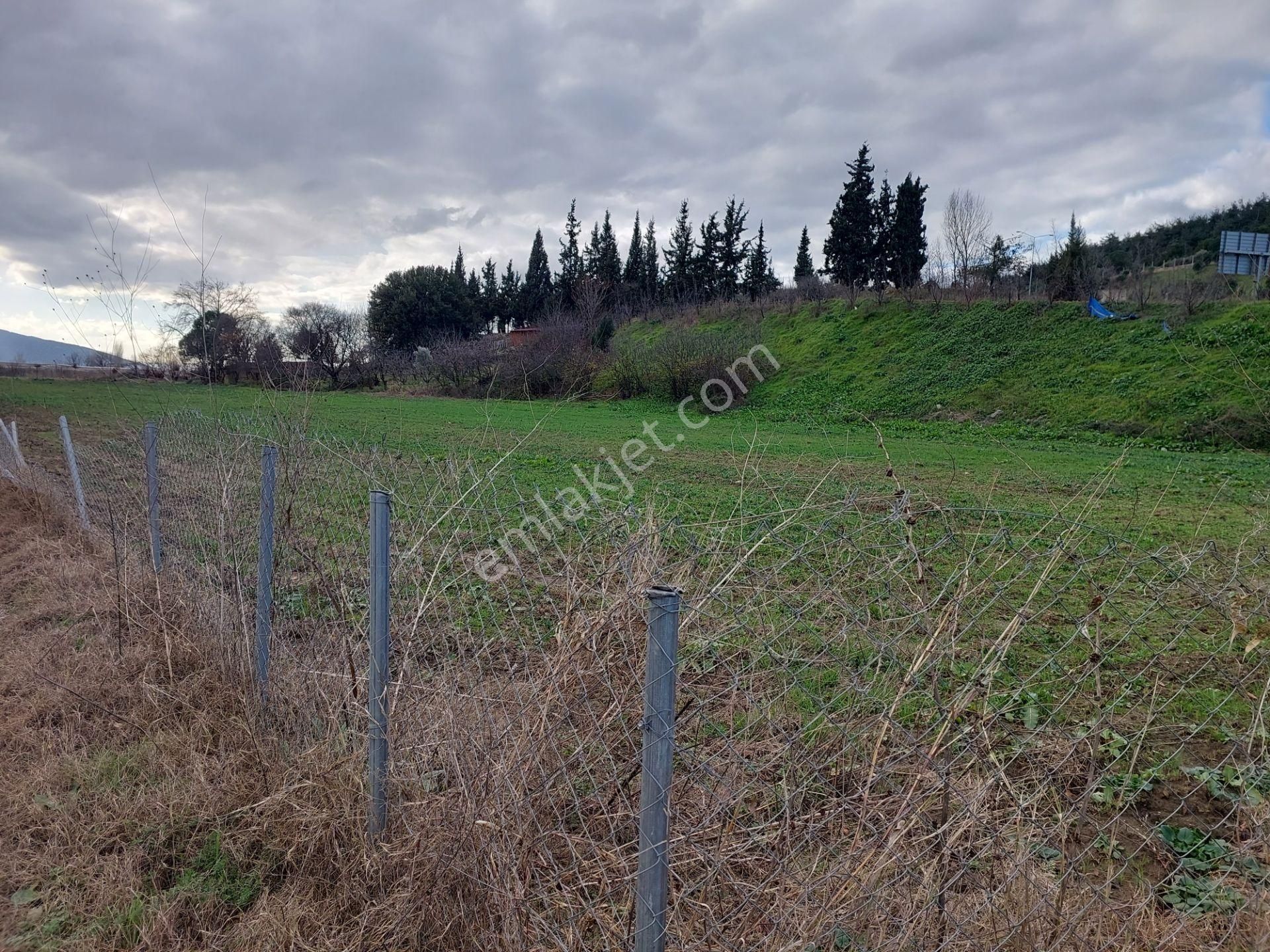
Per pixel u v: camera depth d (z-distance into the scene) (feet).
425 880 7.86
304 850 9.29
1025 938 6.45
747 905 6.26
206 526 16.21
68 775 10.85
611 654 7.52
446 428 64.49
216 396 23.62
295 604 14.32
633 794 7.51
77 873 9.04
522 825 7.27
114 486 24.27
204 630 14.62
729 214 181.57
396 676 9.73
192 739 11.53
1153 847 9.12
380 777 8.95
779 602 7.80
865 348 99.19
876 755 6.64
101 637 15.67
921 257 148.05
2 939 8.12
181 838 9.70
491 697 8.21
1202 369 66.54
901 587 8.44
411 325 165.07
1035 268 103.50
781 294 135.44
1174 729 12.07
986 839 6.74
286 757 10.68
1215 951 6.97
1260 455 53.57
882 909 6.22
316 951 7.77
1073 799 8.17
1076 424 67.41
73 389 71.56
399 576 10.36
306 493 13.47
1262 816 7.69
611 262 191.42
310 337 58.23
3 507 28.43
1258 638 7.68
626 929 6.68
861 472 43.24
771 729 7.16
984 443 62.08
